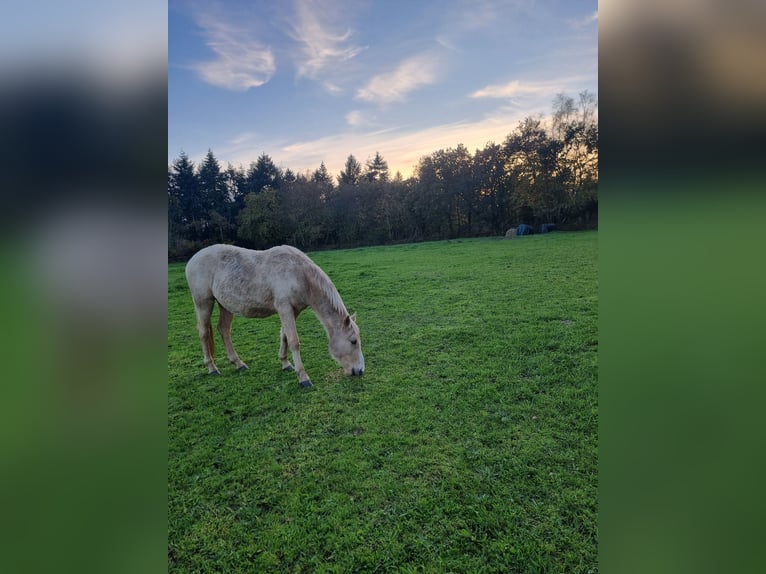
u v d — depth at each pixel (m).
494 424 3.35
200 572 2.46
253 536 2.57
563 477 2.85
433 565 2.32
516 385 3.80
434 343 4.59
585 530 2.52
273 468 3.03
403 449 3.15
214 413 3.68
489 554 2.37
